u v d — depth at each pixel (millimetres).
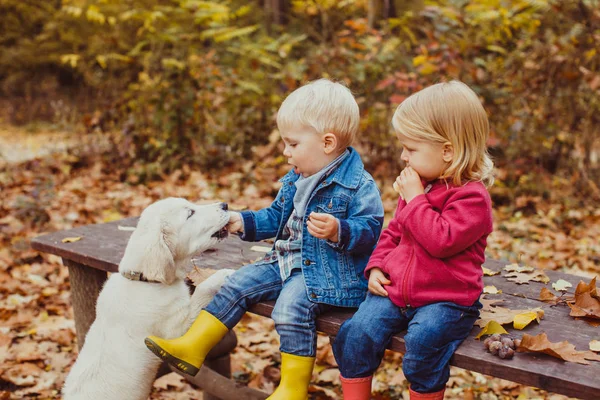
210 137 7598
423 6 11539
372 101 6965
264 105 7805
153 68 7805
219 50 9484
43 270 4855
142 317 2385
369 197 2277
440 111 2018
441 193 2055
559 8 6547
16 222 5742
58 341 3883
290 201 2447
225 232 2533
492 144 5957
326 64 7242
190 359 2240
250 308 2381
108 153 7836
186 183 7078
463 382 3514
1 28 16125
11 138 12594
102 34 10391
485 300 2363
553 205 6262
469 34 6719
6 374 3475
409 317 2053
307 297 2189
